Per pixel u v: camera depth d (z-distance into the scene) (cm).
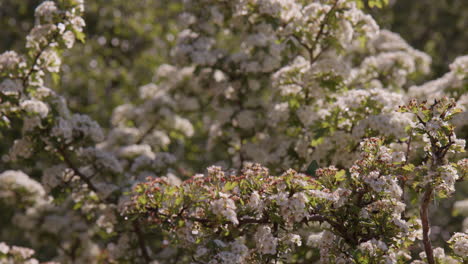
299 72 872
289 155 880
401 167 579
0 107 788
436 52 1984
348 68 830
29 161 845
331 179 585
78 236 983
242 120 1014
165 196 545
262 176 563
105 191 863
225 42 1421
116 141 1125
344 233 575
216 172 558
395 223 558
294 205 522
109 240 977
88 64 1727
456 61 929
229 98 1052
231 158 1105
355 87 996
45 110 798
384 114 741
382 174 554
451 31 2009
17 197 849
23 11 1694
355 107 766
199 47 1030
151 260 891
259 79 1021
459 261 618
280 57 982
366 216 558
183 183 547
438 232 1335
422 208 591
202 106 1214
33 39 805
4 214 909
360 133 729
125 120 1182
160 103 1150
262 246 559
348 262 570
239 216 573
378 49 1210
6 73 810
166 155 1018
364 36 905
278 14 911
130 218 570
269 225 588
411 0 1995
